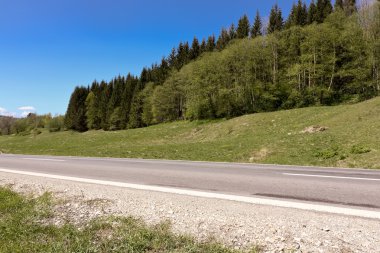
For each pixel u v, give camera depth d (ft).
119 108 278.05
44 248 14.87
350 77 159.22
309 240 14.56
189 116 174.19
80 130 312.50
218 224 17.33
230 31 279.49
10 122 382.63
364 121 71.36
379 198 21.98
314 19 233.96
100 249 14.75
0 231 17.58
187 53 294.66
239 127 118.62
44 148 116.47
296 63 161.38
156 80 288.30
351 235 14.97
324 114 100.32
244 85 162.20
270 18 258.37
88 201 23.61
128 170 42.45
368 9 160.04
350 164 43.96
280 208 20.06
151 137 140.36
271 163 51.29
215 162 53.11
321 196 23.02
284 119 111.86
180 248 14.40
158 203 22.27
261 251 13.83
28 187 30.81
